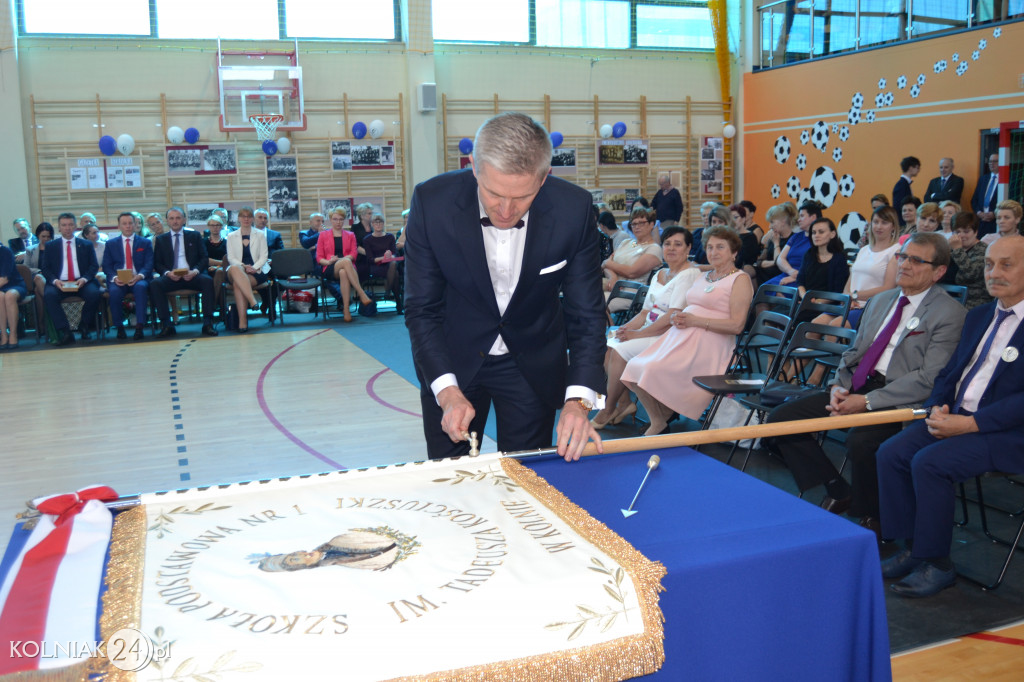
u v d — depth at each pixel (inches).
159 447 180.1
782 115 475.2
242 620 41.6
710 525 53.8
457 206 72.2
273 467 164.1
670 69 500.1
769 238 315.6
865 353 129.3
